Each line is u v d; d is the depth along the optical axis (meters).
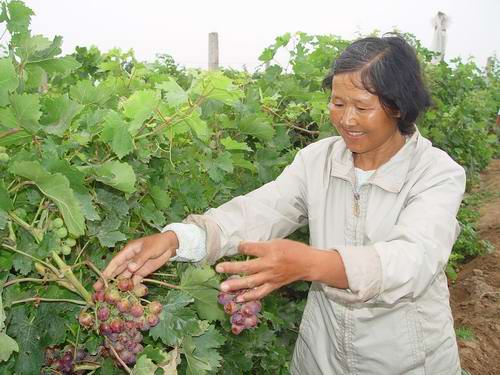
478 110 9.08
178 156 2.26
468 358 4.42
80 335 1.85
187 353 1.77
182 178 2.36
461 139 7.85
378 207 1.92
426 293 2.01
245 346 2.54
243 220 1.98
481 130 8.85
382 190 1.91
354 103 1.68
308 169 2.09
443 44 12.73
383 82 1.62
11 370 1.70
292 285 3.37
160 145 2.15
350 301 1.46
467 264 6.54
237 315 1.63
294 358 2.51
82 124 1.74
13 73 1.44
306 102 3.74
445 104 8.26
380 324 2.01
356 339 2.05
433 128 7.14
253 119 2.77
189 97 1.79
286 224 2.11
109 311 1.59
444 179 1.82
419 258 1.48
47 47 1.79
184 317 1.72
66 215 1.45
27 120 1.50
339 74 1.67
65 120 1.58
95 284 1.65
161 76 3.38
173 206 2.26
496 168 11.16
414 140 1.89
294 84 3.63
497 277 5.89
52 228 1.58
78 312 1.75
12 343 1.41
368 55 1.64
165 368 1.73
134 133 1.71
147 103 1.65
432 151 1.90
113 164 1.58
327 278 1.38
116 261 1.68
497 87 13.35
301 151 2.18
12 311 1.66
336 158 2.02
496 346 4.62
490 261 6.30
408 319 1.99
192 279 1.74
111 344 1.67
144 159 1.85
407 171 1.88
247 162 2.69
